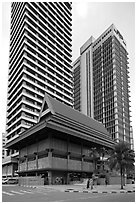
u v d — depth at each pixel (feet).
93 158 184.44
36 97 270.05
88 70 451.94
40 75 286.46
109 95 376.68
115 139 339.98
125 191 82.74
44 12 329.31
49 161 145.18
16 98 277.85
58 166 150.71
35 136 167.73
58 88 327.88
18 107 263.90
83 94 450.71
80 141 178.40
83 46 489.26
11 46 332.19
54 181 146.92
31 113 254.68
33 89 267.59
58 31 356.38
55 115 159.43
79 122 183.32
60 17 371.76
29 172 172.35
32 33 287.89
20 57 281.74
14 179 189.16
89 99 428.97
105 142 198.18
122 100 377.91
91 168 183.52
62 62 354.74
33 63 276.41
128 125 379.76
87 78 449.89
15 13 336.90
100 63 416.46
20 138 179.83
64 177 155.94
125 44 431.84
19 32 298.76
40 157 162.61
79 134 164.96
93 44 456.04
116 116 350.84
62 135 160.97
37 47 294.66
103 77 400.47
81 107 446.60
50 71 316.19
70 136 164.76
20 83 267.18
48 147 150.20
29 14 298.97
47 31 329.72
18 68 284.20
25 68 265.95
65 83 342.64
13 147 216.74
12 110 280.72
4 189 96.84
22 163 191.83
